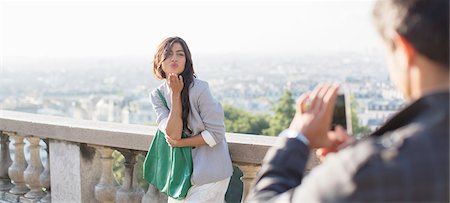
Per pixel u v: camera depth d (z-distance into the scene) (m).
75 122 5.20
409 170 1.30
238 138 4.27
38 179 5.46
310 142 1.60
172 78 3.81
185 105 3.86
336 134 1.66
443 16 1.35
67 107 105.31
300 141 1.59
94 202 5.07
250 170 4.16
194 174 3.90
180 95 3.86
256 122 55.28
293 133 1.61
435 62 1.38
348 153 1.38
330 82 1.68
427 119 1.35
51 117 5.49
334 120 1.69
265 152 4.04
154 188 4.63
